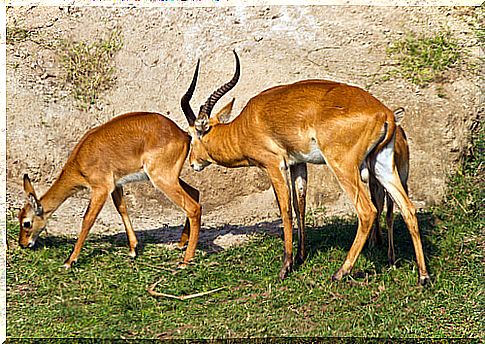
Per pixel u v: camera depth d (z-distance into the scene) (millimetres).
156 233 12555
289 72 15141
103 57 15672
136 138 10656
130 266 10719
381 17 16391
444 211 12828
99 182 10711
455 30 16219
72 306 9391
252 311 9250
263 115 9938
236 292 9820
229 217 13664
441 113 14094
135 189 14016
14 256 10891
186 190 11242
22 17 16422
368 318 8969
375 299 9484
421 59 15297
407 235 11602
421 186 13609
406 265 10320
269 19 16281
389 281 9883
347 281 9711
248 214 13703
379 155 9562
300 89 9781
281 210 10070
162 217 13703
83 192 13930
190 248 10703
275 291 9727
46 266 10562
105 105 15109
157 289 9938
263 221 13336
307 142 9594
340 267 10133
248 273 10414
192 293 9859
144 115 10875
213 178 14094
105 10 16391
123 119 10812
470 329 8812
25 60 15602
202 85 15242
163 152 10641
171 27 16062
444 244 11289
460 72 14961
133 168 10719
